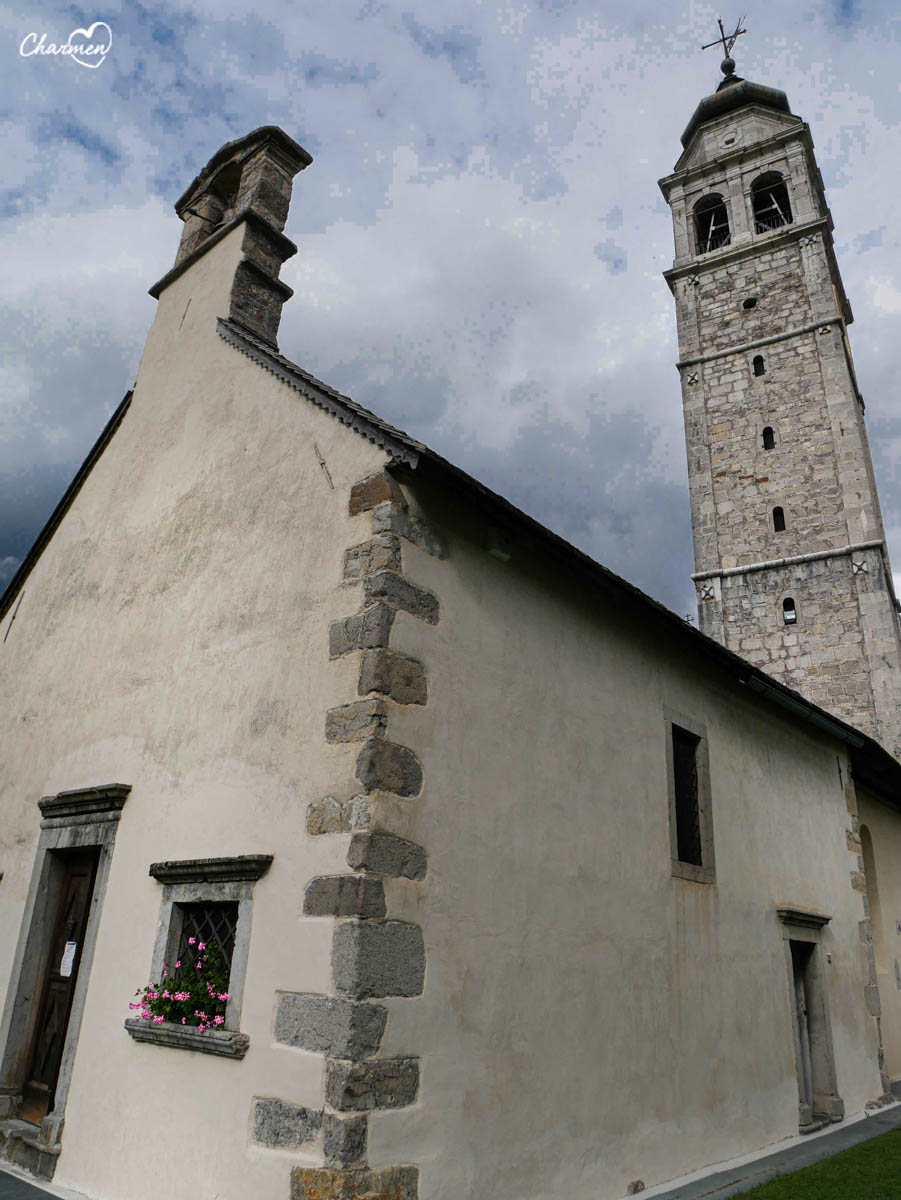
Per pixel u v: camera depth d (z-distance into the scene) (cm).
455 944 515
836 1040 950
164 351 906
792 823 982
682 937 727
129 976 586
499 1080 520
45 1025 678
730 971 783
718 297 2569
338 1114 430
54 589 895
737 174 2694
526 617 650
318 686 548
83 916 689
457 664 575
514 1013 543
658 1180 626
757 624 2123
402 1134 452
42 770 777
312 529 611
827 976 971
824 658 2011
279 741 556
